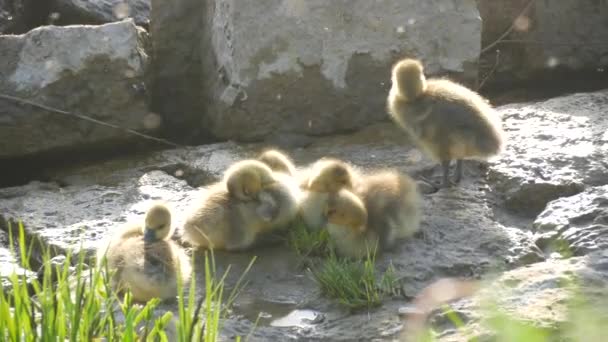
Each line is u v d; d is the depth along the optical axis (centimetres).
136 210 1247
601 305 881
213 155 1435
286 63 1473
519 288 933
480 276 1029
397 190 1095
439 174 1313
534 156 1280
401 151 1404
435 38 1513
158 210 1017
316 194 1106
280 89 1477
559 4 1708
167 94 1587
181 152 1455
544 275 951
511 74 1720
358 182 1131
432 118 1225
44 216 1233
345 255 1070
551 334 838
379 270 1042
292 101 1488
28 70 1447
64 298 771
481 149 1202
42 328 725
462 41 1521
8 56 1452
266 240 1126
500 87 1727
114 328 771
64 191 1320
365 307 975
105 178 1376
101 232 1177
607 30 1730
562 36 1719
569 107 1454
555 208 1145
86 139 1465
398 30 1500
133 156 1460
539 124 1387
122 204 1270
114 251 1005
